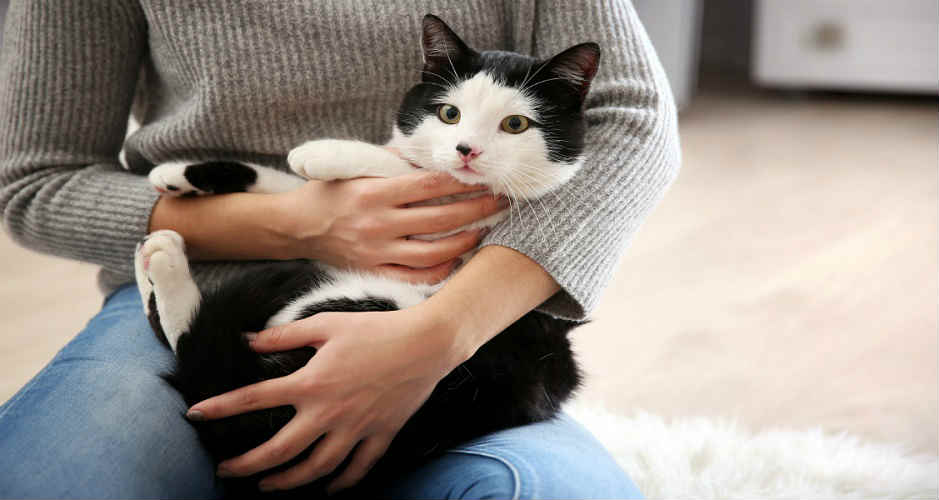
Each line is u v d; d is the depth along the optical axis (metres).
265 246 1.08
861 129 3.57
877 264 2.41
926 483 1.43
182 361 0.97
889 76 3.72
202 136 1.10
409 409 0.91
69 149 1.13
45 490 0.84
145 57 1.22
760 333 2.09
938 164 3.14
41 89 1.10
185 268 1.02
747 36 4.38
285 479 0.90
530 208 1.02
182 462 0.93
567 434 1.01
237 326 0.98
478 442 0.98
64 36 1.10
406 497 0.93
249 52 1.07
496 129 1.08
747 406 1.79
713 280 2.35
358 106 1.15
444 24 1.07
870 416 1.75
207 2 1.07
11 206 1.09
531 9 1.16
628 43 1.13
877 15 3.63
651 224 2.72
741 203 2.86
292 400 0.87
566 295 1.01
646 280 2.36
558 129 1.09
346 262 1.08
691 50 3.84
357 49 1.10
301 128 1.13
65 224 1.08
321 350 0.88
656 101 1.10
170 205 1.08
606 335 2.09
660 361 1.97
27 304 2.21
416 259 1.03
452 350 0.90
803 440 1.56
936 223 2.66
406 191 1.03
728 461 1.46
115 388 0.97
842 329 2.10
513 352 1.03
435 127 1.10
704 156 3.30
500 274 0.95
